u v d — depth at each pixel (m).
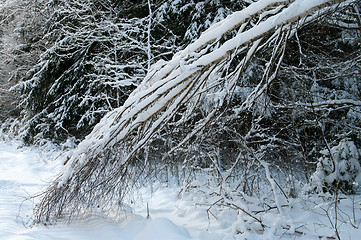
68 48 8.76
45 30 10.66
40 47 12.32
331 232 3.60
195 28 7.30
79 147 3.88
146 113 3.57
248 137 5.23
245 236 3.35
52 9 9.96
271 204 4.49
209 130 4.77
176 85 3.27
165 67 3.47
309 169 5.57
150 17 7.62
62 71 10.23
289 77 5.28
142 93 3.48
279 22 2.94
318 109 5.39
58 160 8.70
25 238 3.35
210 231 3.80
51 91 9.90
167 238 3.44
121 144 3.90
